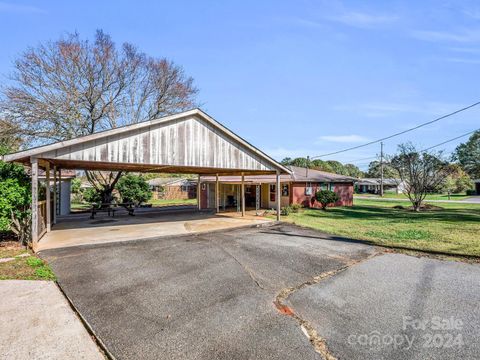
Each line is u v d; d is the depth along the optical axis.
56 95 18.20
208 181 21.44
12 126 16.77
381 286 5.09
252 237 9.52
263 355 3.05
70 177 17.11
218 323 3.74
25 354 3.05
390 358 3.02
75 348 3.19
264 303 4.37
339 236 9.77
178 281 5.28
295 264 6.39
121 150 9.23
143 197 22.38
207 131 11.30
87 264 6.30
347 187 25.00
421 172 19.91
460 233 10.33
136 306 4.24
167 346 3.22
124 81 20.98
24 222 8.00
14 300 4.43
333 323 3.77
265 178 21.06
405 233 10.32
